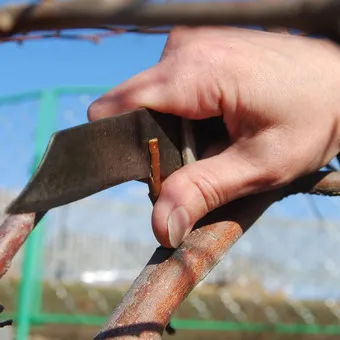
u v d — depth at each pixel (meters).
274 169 0.30
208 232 0.29
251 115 0.29
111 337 0.24
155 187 0.28
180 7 0.10
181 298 0.26
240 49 0.30
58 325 1.30
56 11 0.10
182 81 0.28
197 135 0.31
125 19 0.10
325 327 1.36
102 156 0.24
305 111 0.30
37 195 0.19
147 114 0.28
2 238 0.28
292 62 0.31
